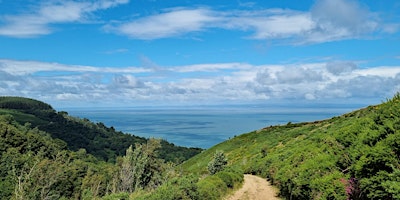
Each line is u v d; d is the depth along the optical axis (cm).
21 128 12938
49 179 4481
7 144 8156
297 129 5353
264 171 2830
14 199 3462
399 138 820
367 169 856
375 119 990
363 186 851
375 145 880
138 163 4753
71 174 6162
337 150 1195
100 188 4941
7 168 5534
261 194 1934
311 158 1755
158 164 5272
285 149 3459
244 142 6556
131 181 4522
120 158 6094
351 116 3912
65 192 5344
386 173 801
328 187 1137
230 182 2047
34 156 7481
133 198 1808
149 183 4647
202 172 4184
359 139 1010
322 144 1992
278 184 2077
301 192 1495
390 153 823
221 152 3431
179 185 1633
